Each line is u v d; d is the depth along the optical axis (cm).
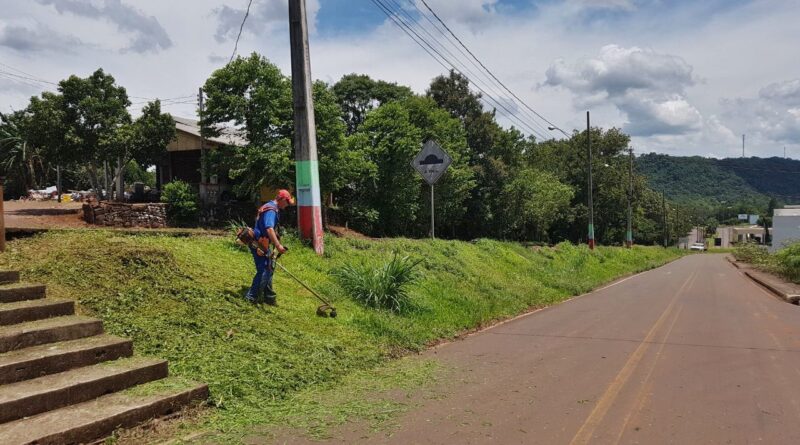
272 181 1819
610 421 441
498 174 3559
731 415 457
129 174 5619
